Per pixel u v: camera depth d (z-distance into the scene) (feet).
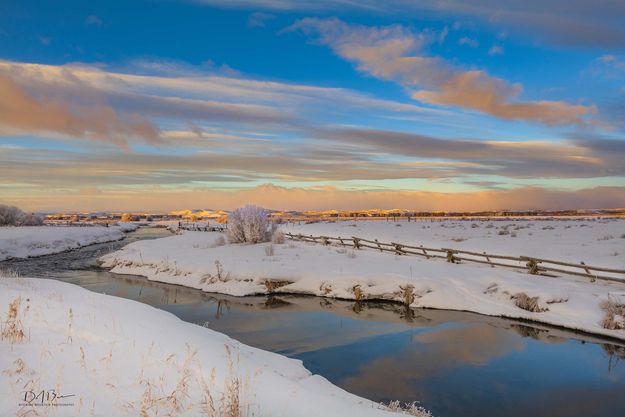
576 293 43.57
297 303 49.70
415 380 26.50
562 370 28.19
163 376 16.34
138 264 75.77
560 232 122.83
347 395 23.25
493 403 23.36
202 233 162.50
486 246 90.02
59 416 12.00
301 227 198.90
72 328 20.70
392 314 43.98
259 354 29.01
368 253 79.82
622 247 79.87
